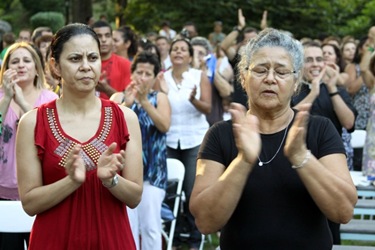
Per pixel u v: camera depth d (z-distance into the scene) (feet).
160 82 27.04
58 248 13.41
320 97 24.14
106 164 12.90
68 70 13.57
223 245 12.59
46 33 33.71
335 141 12.51
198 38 36.94
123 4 82.94
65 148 13.53
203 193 12.07
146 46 32.50
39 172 13.61
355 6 85.56
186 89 27.04
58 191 13.14
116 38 31.71
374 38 33.55
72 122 13.75
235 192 11.75
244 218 12.30
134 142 13.98
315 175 11.64
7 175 19.40
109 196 13.58
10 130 19.49
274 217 12.21
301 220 12.22
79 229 13.42
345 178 12.15
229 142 12.66
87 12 71.77
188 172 27.02
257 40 12.46
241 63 12.78
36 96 20.31
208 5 79.05
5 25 47.42
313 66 24.08
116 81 27.27
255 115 12.68
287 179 12.21
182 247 27.76
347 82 33.76
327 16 81.82
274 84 12.19
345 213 11.85
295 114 12.66
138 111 22.09
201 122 27.30
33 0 106.11
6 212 17.90
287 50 12.29
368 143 23.16
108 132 13.78
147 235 21.90
